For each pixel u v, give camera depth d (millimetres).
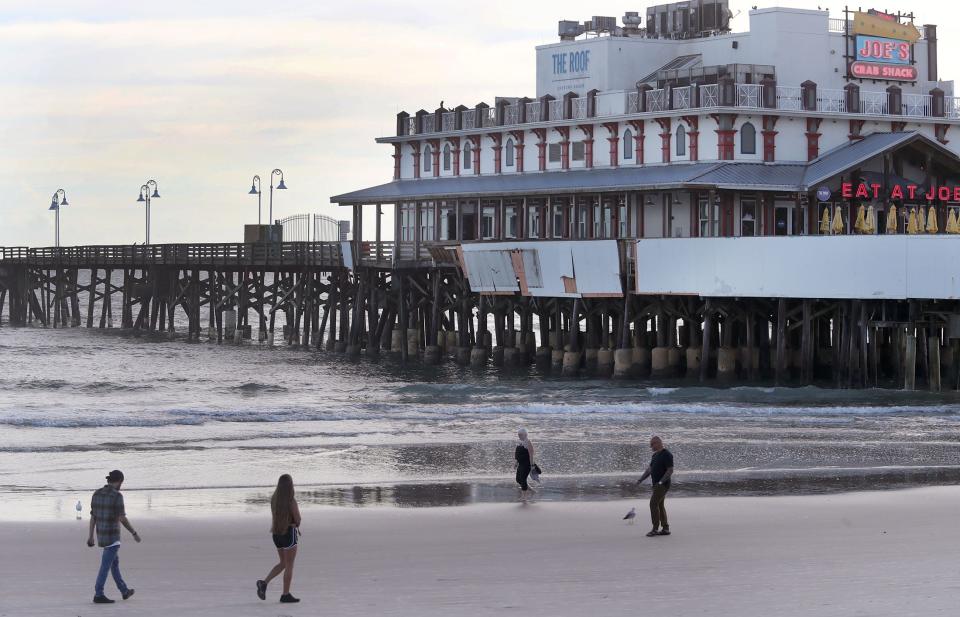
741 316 86125
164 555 39656
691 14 107375
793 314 81438
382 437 67188
